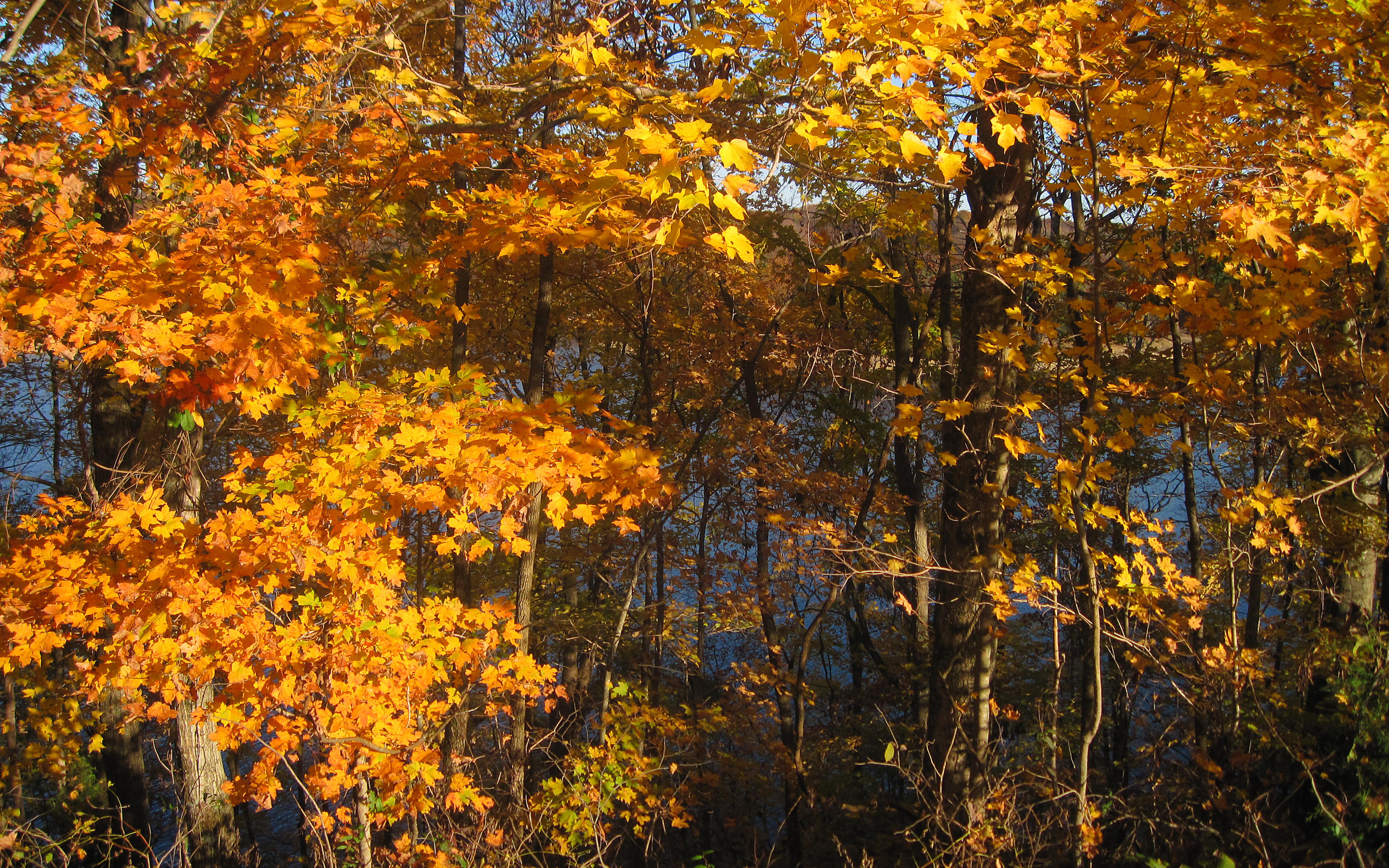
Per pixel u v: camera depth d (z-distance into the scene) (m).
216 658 3.94
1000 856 4.68
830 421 14.23
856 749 9.87
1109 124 4.28
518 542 3.82
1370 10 3.53
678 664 13.59
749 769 8.91
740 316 11.34
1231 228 3.74
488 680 5.16
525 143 5.47
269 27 4.04
